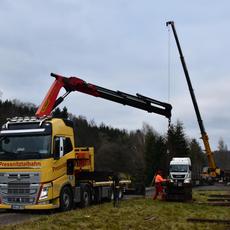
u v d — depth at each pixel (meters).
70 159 19.58
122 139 121.75
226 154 149.50
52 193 18.03
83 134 109.19
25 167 18.00
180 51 44.34
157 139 83.44
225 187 53.62
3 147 18.55
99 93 23.80
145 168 78.56
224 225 14.88
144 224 14.61
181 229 13.87
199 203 23.91
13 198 18.05
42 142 18.17
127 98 25.02
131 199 26.14
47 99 21.09
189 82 44.31
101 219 15.53
